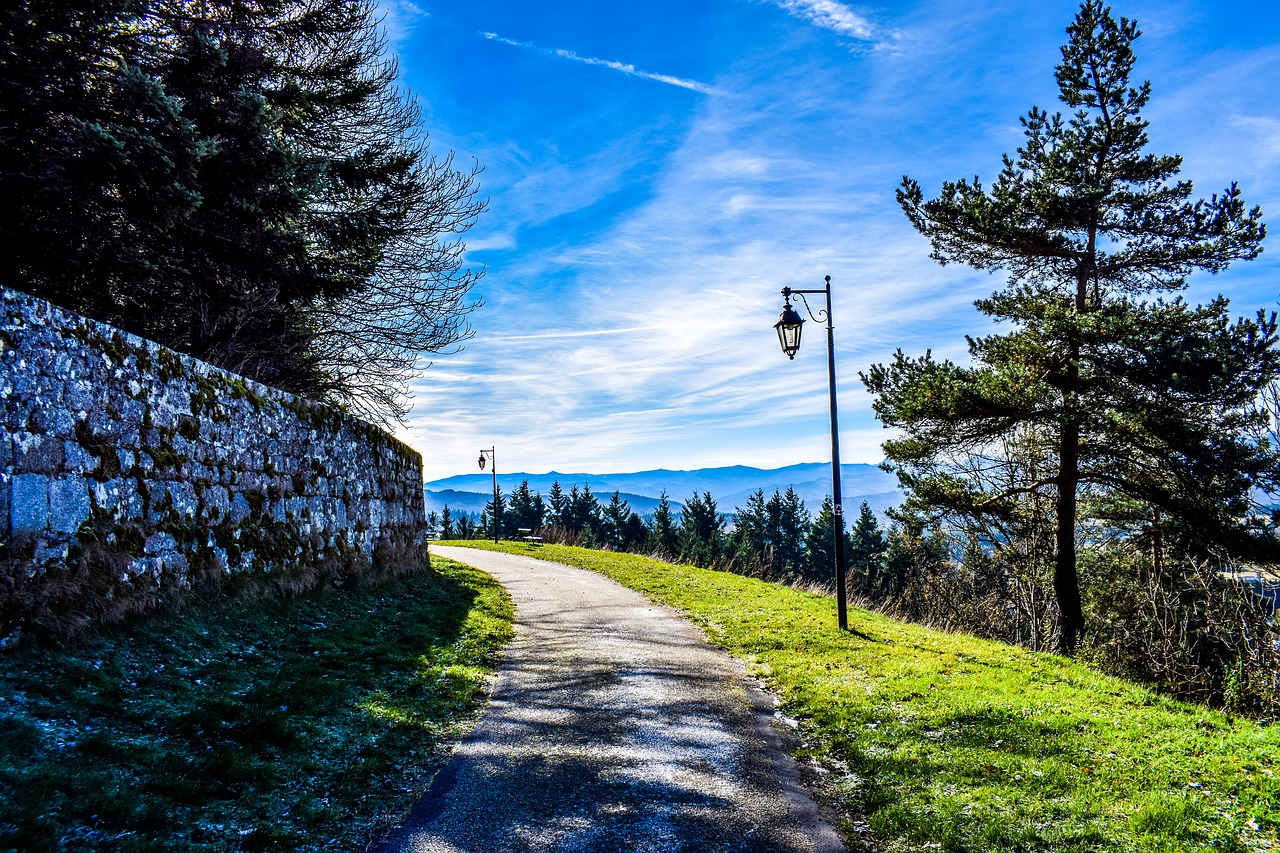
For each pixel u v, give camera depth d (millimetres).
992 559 23375
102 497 7500
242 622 9023
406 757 6453
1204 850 4695
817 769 6461
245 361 14453
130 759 5059
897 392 16156
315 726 6570
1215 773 5930
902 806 5441
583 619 14117
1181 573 16750
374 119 17453
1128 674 13375
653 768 6316
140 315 12141
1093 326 13836
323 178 11516
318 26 14961
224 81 10844
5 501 6246
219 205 10625
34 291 10492
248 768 5406
